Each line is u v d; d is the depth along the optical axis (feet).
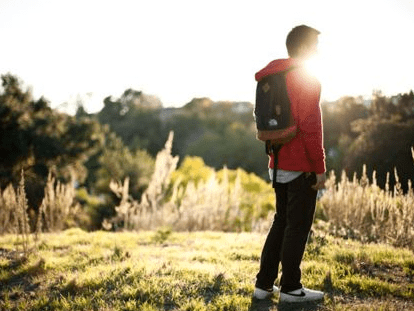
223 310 11.85
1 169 81.56
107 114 348.38
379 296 12.55
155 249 19.74
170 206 34.63
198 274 14.61
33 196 78.02
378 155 65.67
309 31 11.45
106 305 12.39
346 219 24.07
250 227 35.09
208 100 386.93
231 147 244.22
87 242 21.89
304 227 11.59
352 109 128.57
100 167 115.75
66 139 98.84
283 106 11.09
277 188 12.00
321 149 10.93
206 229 33.45
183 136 316.60
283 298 11.90
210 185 35.35
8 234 26.94
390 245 20.40
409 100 86.38
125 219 34.09
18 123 87.81
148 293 13.05
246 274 14.74
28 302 13.16
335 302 11.80
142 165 101.35
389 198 21.99
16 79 95.81
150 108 340.18
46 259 17.46
